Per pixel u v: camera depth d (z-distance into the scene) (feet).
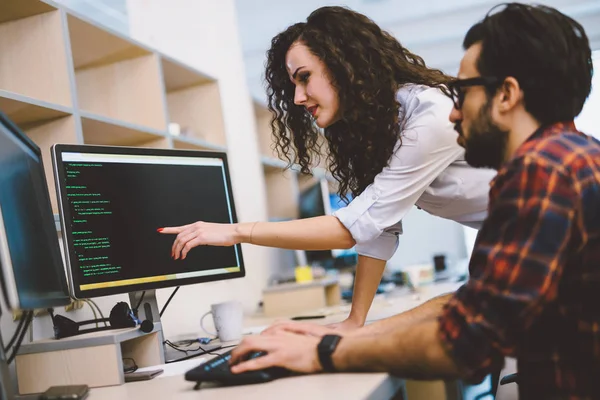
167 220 5.70
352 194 6.26
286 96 6.49
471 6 22.80
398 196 5.33
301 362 3.81
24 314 4.47
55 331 4.89
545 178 3.09
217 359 4.20
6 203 3.65
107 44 8.00
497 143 3.45
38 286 4.04
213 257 6.08
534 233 3.06
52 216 5.04
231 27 13.02
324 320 7.45
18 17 6.63
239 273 6.30
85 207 5.06
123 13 21.08
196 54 12.78
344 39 5.55
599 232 3.08
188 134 10.02
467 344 3.18
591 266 3.11
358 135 5.60
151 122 8.61
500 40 3.34
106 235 5.16
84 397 4.02
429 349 3.30
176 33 12.65
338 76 5.58
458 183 5.62
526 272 3.05
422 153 5.28
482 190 5.64
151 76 8.64
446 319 3.29
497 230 3.19
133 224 5.40
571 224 3.06
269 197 15.74
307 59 5.65
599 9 22.09
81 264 4.93
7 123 4.08
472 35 3.53
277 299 10.23
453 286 10.88
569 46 3.30
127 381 4.64
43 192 4.89
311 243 5.40
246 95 13.20
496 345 3.15
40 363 4.58
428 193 5.76
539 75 3.29
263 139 15.40
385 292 10.89
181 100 10.73
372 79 5.47
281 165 14.89
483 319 3.14
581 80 3.33
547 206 3.05
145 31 12.33
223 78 12.97
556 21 3.31
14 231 3.71
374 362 3.57
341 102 5.62
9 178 3.87
